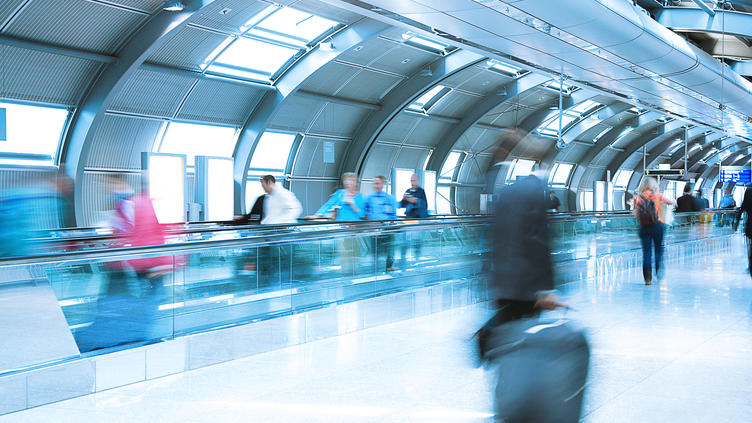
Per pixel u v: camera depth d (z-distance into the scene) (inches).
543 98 1627.7
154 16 825.5
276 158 1282.0
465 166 1697.8
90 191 959.0
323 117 1273.4
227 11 872.3
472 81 1393.9
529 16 593.6
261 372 251.0
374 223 517.0
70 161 906.7
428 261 431.2
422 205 597.6
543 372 133.6
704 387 227.0
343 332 323.3
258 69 1061.1
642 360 263.7
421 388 227.9
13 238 311.1
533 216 138.3
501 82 1455.5
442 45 1190.3
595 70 850.8
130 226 362.6
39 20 755.4
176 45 911.7
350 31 1015.6
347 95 1254.3
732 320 348.8
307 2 895.1
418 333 323.0
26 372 211.2
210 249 285.1
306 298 339.9
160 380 241.8
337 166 1405.0
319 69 1060.5
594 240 562.6
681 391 222.5
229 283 296.2
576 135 1918.1
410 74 1278.3
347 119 1328.7
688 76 895.7
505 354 136.6
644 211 493.0
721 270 588.7
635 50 733.3
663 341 298.4
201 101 1042.7
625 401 211.6
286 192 483.8
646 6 811.4
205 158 1007.0
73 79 859.4
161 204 929.5
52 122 893.8
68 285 231.6
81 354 233.5
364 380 238.5
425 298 377.7
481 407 206.8
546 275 138.6
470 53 1214.9
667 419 195.2
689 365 256.4
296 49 1045.8
